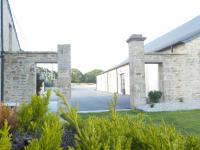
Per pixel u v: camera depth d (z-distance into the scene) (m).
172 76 14.34
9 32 16.06
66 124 3.93
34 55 12.93
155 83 19.80
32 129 4.07
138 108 13.27
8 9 15.24
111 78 33.34
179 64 14.45
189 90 14.45
